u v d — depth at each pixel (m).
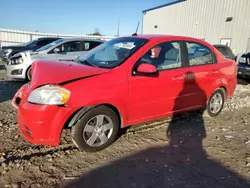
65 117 3.05
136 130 4.31
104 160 3.26
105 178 2.86
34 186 2.65
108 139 3.54
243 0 17.86
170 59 4.12
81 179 2.82
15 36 20.16
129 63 3.59
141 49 3.77
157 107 3.97
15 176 2.81
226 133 4.39
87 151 3.39
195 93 4.54
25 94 3.18
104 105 3.38
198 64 4.57
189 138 4.09
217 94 5.12
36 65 3.70
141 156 3.40
